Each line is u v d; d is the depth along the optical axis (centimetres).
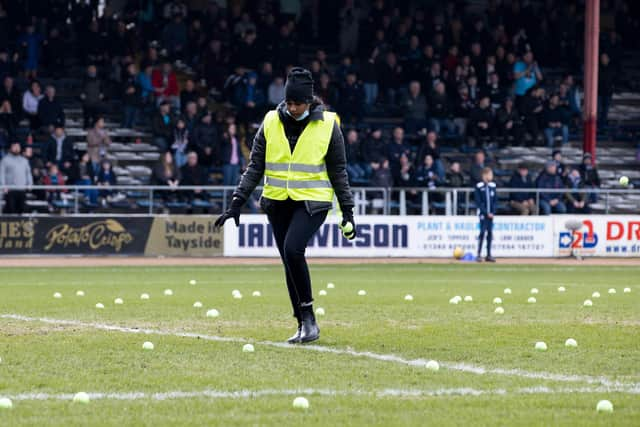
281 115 3180
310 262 8144
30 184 8694
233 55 10681
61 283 5819
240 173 9450
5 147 9450
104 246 8462
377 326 3650
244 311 4150
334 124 3194
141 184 9800
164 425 2017
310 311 3206
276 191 3189
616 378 2581
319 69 10488
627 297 4950
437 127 10594
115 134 10219
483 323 3744
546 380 2545
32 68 10456
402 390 2398
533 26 11825
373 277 6481
